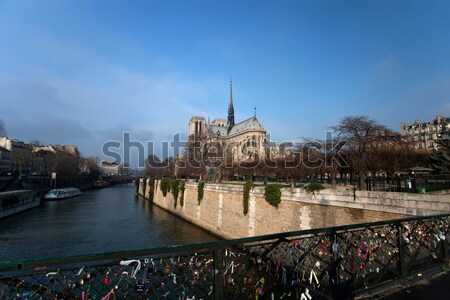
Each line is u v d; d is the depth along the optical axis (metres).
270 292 4.20
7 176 68.56
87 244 25.56
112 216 41.34
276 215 20.45
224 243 3.90
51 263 2.95
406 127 79.19
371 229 5.70
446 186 16.88
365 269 5.46
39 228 32.84
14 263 2.81
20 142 106.62
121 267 3.42
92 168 125.75
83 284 3.18
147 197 67.38
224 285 3.90
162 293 3.48
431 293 5.41
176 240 26.75
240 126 105.56
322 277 4.80
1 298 2.89
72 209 49.59
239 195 25.20
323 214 16.83
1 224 35.38
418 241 6.52
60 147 139.25
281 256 4.46
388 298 5.20
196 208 34.38
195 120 110.19
